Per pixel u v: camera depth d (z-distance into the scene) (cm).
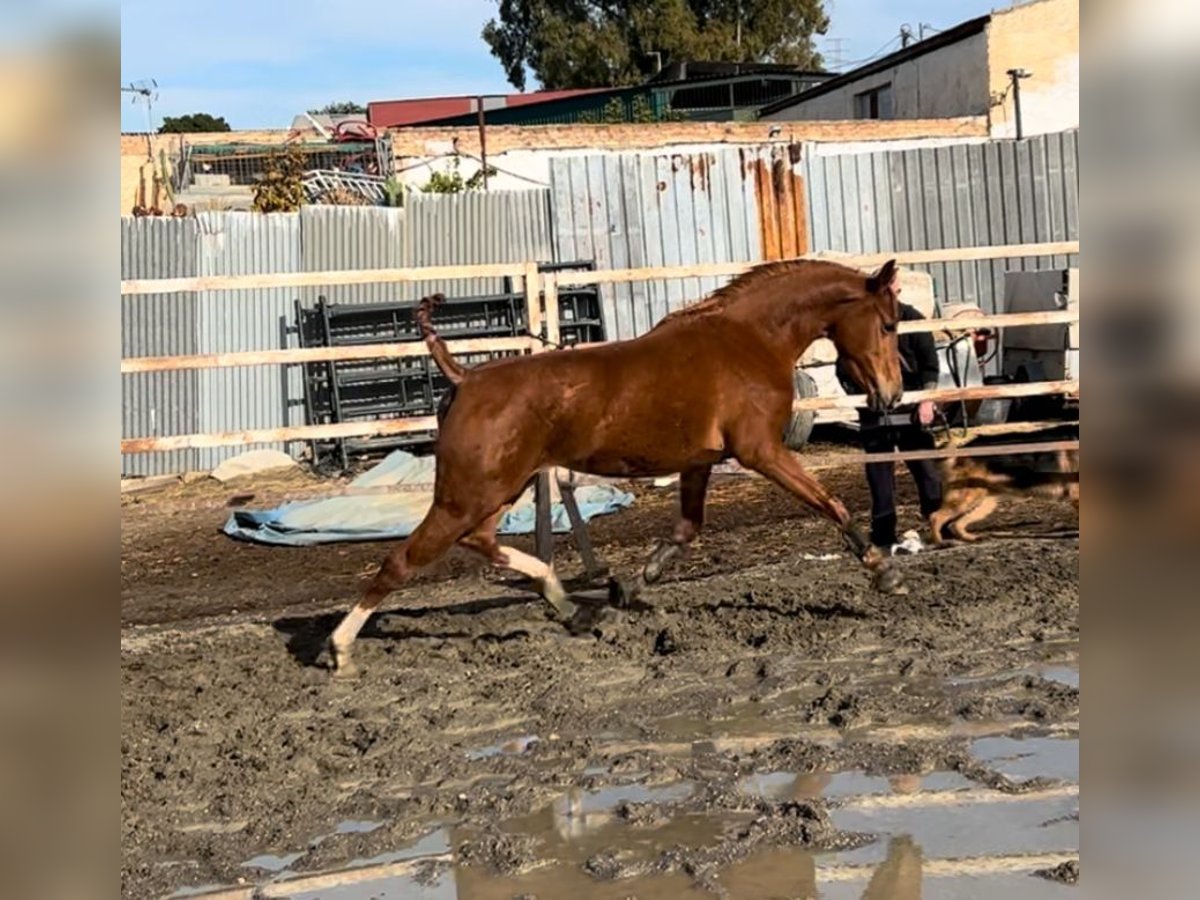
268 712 577
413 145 1891
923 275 1111
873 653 631
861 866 401
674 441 611
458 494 598
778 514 1023
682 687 591
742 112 3152
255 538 1053
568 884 401
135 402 1344
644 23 4112
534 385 592
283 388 1373
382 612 756
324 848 432
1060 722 525
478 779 493
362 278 752
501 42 4447
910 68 2308
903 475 1153
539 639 674
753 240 1453
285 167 1742
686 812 450
